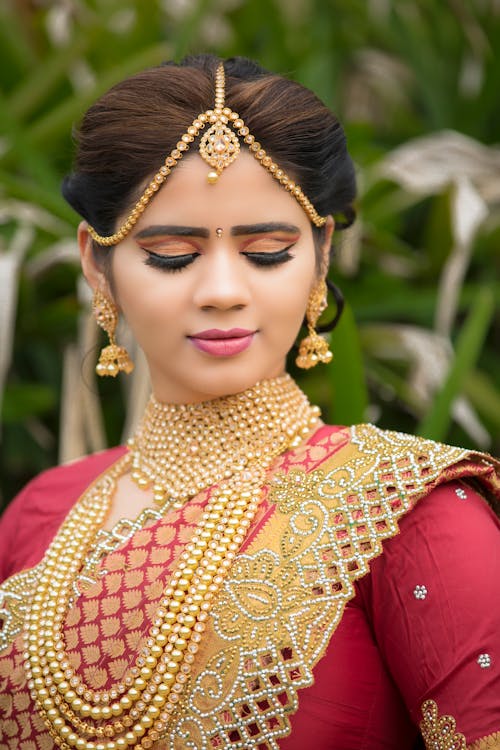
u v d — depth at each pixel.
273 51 3.73
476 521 1.61
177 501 1.82
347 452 1.74
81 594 1.73
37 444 3.33
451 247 3.21
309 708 1.58
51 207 3.00
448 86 3.86
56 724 1.65
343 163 1.83
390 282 3.23
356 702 1.60
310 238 1.79
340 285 3.20
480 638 1.52
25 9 3.85
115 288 1.83
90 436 3.18
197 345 1.73
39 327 3.21
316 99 1.78
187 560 1.66
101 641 1.67
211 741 1.57
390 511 1.60
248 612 1.59
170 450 1.87
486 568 1.56
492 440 3.22
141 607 1.66
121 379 3.21
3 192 3.12
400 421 3.27
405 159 3.17
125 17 3.88
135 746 1.61
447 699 1.51
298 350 2.12
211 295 1.67
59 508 2.07
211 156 1.66
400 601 1.58
